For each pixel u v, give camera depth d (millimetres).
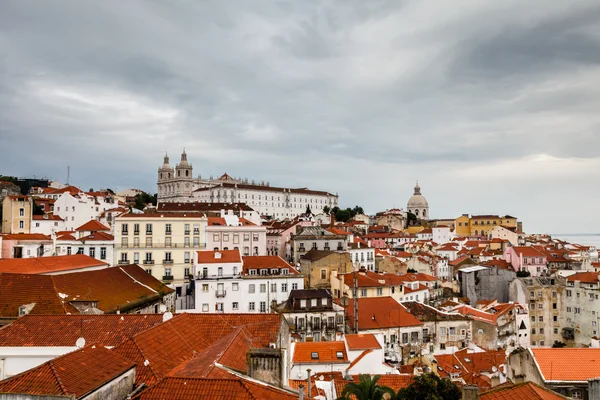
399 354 78438
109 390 25547
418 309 93562
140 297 77250
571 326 116188
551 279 122000
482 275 143000
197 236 124438
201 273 99438
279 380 27531
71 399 22297
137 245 118938
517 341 100875
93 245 115750
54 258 80938
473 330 94938
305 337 84812
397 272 152875
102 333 39219
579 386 37781
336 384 46125
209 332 39031
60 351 37312
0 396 22703
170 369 30516
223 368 26500
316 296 88250
